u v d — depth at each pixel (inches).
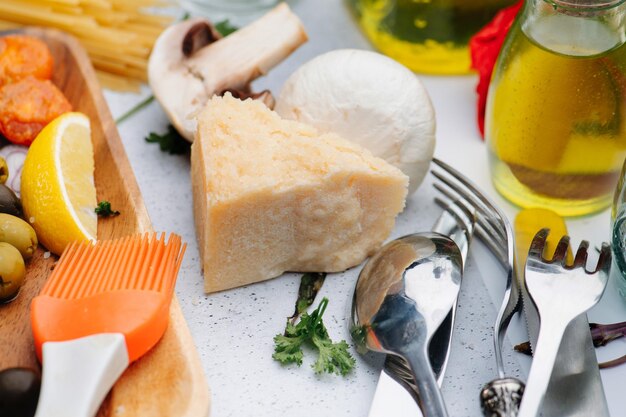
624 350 15.4
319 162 15.6
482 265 16.6
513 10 18.3
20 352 14.8
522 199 17.5
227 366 15.2
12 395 13.7
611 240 16.0
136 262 15.1
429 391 14.2
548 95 16.1
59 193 15.8
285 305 16.0
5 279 15.1
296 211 15.8
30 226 15.9
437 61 19.9
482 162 18.5
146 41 20.0
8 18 20.0
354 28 21.3
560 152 16.5
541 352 14.3
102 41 19.8
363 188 16.0
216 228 15.5
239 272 16.1
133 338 14.1
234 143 16.0
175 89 18.1
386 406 14.3
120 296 14.4
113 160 17.3
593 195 17.0
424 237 16.2
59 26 19.8
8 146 17.8
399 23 19.5
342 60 16.9
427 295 15.2
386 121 16.7
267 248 16.0
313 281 16.4
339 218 16.0
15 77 18.2
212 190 15.4
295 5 21.8
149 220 16.5
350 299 16.2
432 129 17.0
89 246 15.6
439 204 17.6
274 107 17.7
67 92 18.4
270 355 15.3
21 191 16.3
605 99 16.0
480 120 18.8
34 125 17.6
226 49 18.4
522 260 16.3
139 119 19.1
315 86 16.9
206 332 15.6
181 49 18.3
